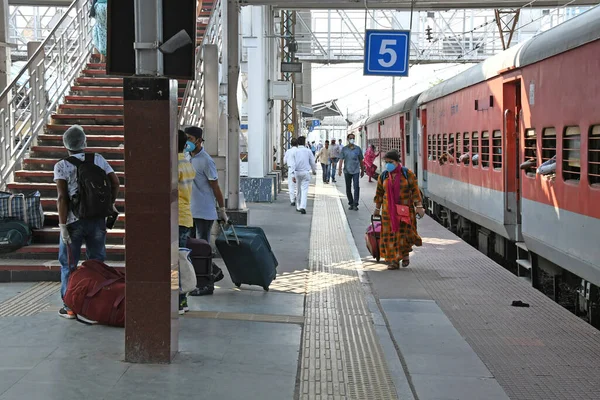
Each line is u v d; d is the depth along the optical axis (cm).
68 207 694
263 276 819
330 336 656
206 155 809
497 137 1110
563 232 793
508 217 1055
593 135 707
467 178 1338
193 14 553
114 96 1242
